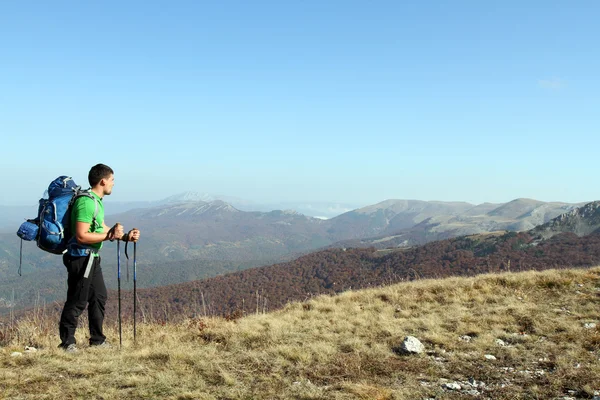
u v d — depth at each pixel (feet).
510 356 22.18
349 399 16.90
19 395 16.85
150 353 22.56
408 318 30.94
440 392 17.85
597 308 30.78
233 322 31.50
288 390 17.90
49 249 22.21
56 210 21.95
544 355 22.21
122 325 32.17
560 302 33.27
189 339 26.73
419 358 22.27
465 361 21.79
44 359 21.15
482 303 34.27
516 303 33.14
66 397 16.80
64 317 23.15
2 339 26.63
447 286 40.45
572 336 24.73
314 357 22.24
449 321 29.32
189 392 17.37
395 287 42.80
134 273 25.31
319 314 33.30
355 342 24.44
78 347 24.18
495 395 17.52
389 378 19.60
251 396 17.30
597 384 18.02
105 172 22.93
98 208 22.49
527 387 18.26
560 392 17.60
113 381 18.56
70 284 23.15
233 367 20.66
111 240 22.90
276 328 28.07
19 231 21.67
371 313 32.65
